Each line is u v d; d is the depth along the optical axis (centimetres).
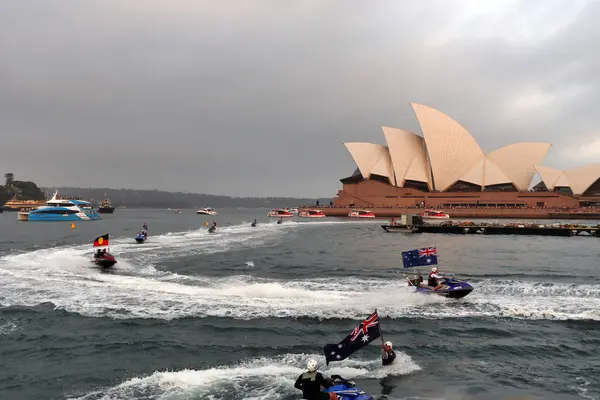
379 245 4566
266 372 1135
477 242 5047
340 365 1193
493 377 1122
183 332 1441
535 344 1348
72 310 1689
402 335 1429
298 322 1544
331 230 7231
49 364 1206
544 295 1966
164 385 1062
